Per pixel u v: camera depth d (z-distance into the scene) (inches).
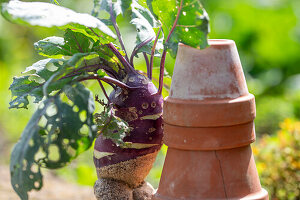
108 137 80.5
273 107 257.1
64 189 160.2
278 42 309.0
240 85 78.7
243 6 309.9
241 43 311.1
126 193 86.4
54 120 73.8
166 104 80.2
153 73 102.3
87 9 256.1
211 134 76.7
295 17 310.2
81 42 88.6
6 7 71.8
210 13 307.9
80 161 207.6
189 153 78.5
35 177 72.7
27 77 87.5
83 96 74.0
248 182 79.0
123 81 87.0
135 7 93.9
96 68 83.4
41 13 70.8
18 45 354.3
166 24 79.0
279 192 144.9
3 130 270.5
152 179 175.2
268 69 312.2
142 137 85.3
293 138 146.1
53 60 90.0
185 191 78.1
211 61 77.2
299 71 308.8
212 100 76.4
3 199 138.0
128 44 251.4
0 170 178.2
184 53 79.0
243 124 78.2
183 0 74.5
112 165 85.7
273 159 146.5
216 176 77.3
